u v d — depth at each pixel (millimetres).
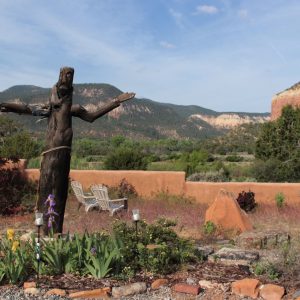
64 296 5480
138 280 6031
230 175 24266
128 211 13672
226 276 6203
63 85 8273
